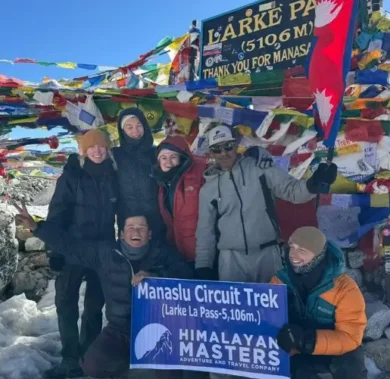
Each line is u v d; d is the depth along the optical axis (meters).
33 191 10.38
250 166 3.69
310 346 3.14
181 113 4.23
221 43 6.46
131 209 4.00
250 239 3.62
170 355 3.52
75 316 4.25
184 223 3.88
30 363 4.26
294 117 4.26
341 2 2.99
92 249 3.82
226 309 3.42
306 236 3.21
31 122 4.36
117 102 4.23
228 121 4.19
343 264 3.26
